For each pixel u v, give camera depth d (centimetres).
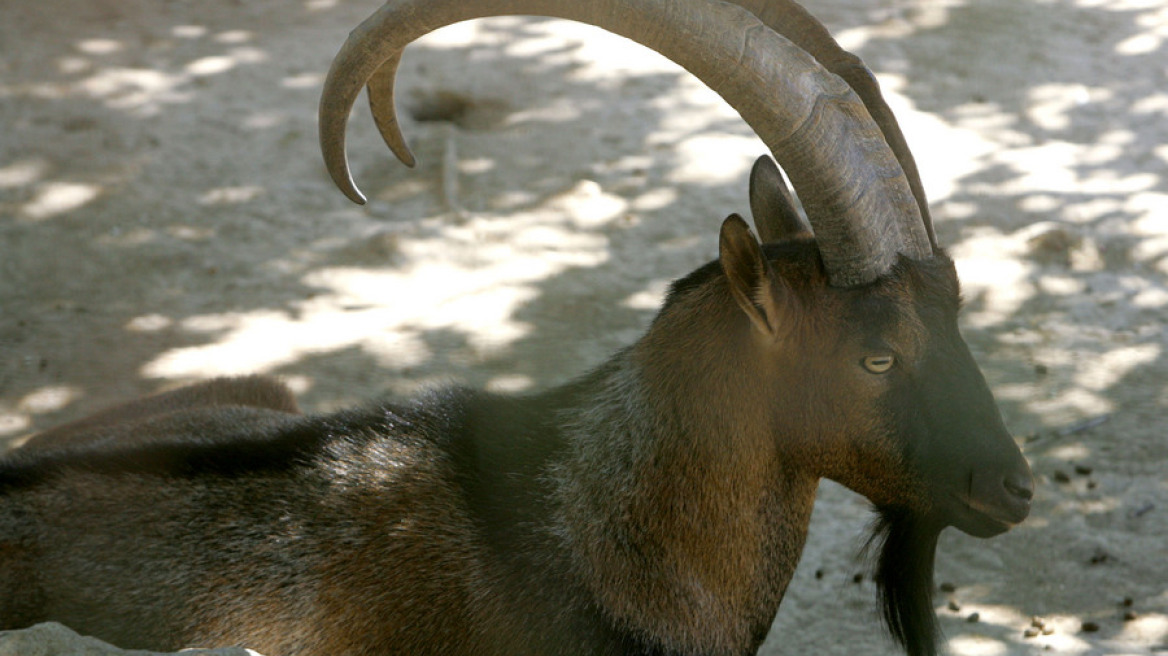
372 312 806
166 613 336
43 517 343
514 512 353
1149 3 1343
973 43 1236
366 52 334
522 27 1247
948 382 340
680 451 347
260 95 1082
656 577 348
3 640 279
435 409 373
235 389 487
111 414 471
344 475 355
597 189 961
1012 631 562
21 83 1072
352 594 343
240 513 347
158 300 809
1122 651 550
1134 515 636
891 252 338
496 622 345
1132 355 776
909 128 1070
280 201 931
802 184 333
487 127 1062
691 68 328
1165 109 1117
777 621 569
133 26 1199
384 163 987
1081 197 969
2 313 784
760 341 343
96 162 964
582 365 752
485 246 886
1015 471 340
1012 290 847
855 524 632
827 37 360
